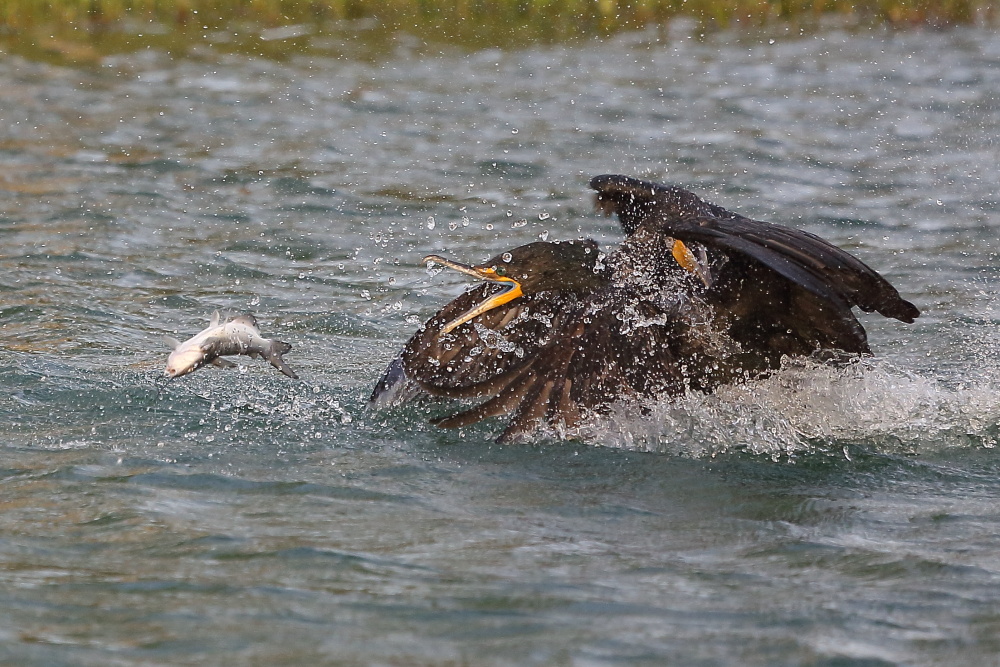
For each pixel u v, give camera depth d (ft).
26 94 93.66
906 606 29.89
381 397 45.98
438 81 99.81
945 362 51.44
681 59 107.76
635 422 42.52
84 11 115.65
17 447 41.11
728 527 35.60
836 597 30.35
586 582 31.12
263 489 37.83
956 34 117.08
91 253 64.95
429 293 61.00
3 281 60.29
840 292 38.29
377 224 70.33
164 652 26.76
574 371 42.75
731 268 42.16
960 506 37.60
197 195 74.49
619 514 36.58
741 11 123.95
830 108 93.61
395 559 32.40
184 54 106.22
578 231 69.46
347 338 55.06
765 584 31.19
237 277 62.75
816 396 44.09
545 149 83.25
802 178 78.38
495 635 27.91
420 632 28.02
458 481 39.19
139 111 90.48
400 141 84.89
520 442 42.16
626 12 123.13
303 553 32.55
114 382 47.88
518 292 43.39
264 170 78.89
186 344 36.99
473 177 77.97
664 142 85.10
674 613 29.30
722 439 42.70
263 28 114.93
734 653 27.32
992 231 69.67
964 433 43.86
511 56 108.06
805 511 37.06
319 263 64.90
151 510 35.58
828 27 120.06
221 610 28.99
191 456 40.65
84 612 28.73
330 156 81.66
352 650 27.02
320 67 103.30
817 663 26.89
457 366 45.96
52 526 34.24
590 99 95.20
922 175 79.05
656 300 43.65
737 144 84.74
